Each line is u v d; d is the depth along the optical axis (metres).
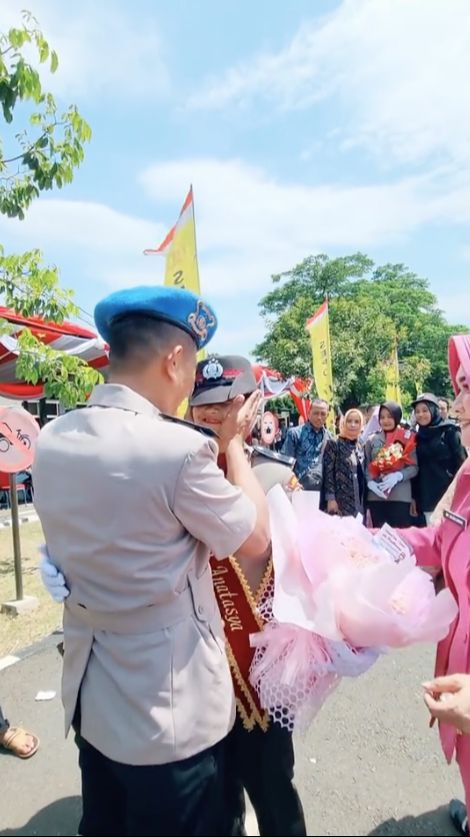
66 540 1.18
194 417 1.42
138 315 1.26
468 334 1.68
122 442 1.13
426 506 5.49
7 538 7.59
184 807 1.15
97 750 1.25
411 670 3.35
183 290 1.30
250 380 1.45
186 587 1.19
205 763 1.19
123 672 1.15
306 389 18.69
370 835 1.63
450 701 1.29
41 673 3.41
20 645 3.89
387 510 5.61
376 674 3.30
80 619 1.23
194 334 1.31
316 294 42.41
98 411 1.21
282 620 1.23
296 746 2.58
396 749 2.55
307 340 30.33
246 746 1.47
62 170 4.42
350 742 2.62
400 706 2.94
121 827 1.26
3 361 6.45
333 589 1.25
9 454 4.54
